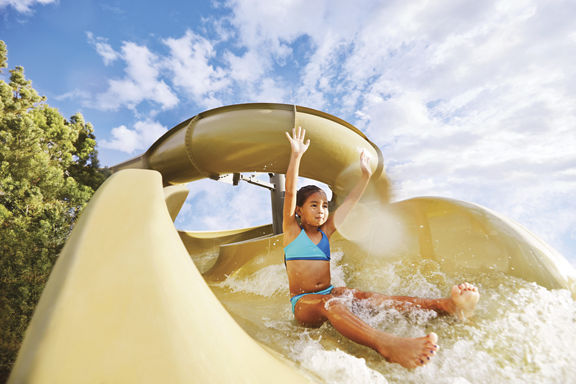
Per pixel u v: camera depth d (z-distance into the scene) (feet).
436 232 12.80
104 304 3.57
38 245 20.10
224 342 4.13
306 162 27.07
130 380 2.92
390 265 13.12
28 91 65.16
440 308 8.04
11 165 37.60
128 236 4.93
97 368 2.92
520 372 6.25
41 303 3.56
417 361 6.38
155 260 4.49
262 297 16.14
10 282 14.56
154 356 3.18
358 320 7.59
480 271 10.52
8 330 10.16
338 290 9.88
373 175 28.30
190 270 5.18
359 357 7.30
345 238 17.21
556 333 7.34
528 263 9.94
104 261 4.23
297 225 10.75
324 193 10.68
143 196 6.72
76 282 3.79
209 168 30.96
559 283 9.27
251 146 27.43
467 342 7.29
